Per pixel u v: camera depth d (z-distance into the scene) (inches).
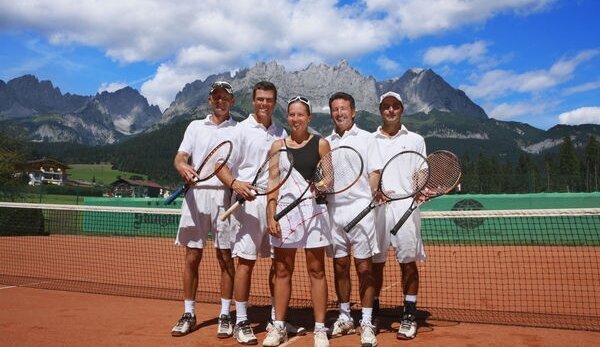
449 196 672.4
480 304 261.4
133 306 257.3
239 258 193.0
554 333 199.3
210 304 263.0
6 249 566.3
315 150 189.3
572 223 598.2
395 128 213.2
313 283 183.5
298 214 184.2
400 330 193.3
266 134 204.5
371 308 188.9
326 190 186.1
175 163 207.6
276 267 187.0
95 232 802.8
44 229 806.5
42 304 262.8
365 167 193.2
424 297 282.7
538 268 396.5
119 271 397.1
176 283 337.4
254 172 200.7
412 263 199.0
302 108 188.2
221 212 203.5
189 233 205.3
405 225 197.8
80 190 1829.5
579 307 251.9
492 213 270.2
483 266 408.8
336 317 233.0
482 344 183.9
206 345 186.2
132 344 187.9
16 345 187.8
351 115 199.3
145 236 755.4
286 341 189.3
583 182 808.3
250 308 256.2
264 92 202.8
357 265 190.7
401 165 206.5
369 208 184.9
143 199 792.9
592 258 462.0
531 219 608.1
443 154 209.8
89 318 229.3
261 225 193.6
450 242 621.3
